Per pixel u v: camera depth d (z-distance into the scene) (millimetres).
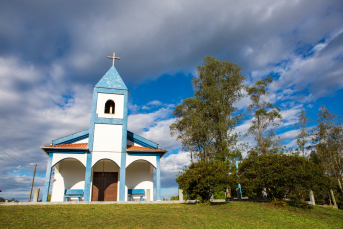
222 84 29719
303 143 29250
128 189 21781
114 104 22375
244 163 18188
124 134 21312
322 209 18422
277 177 15961
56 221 11047
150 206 16016
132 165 23172
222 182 16641
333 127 28969
